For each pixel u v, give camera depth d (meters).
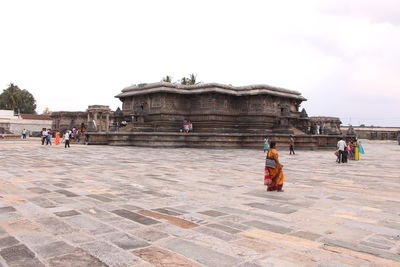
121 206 6.93
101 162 16.44
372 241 4.84
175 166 15.27
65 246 4.48
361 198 8.15
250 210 6.73
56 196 7.82
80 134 43.22
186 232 5.16
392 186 10.16
